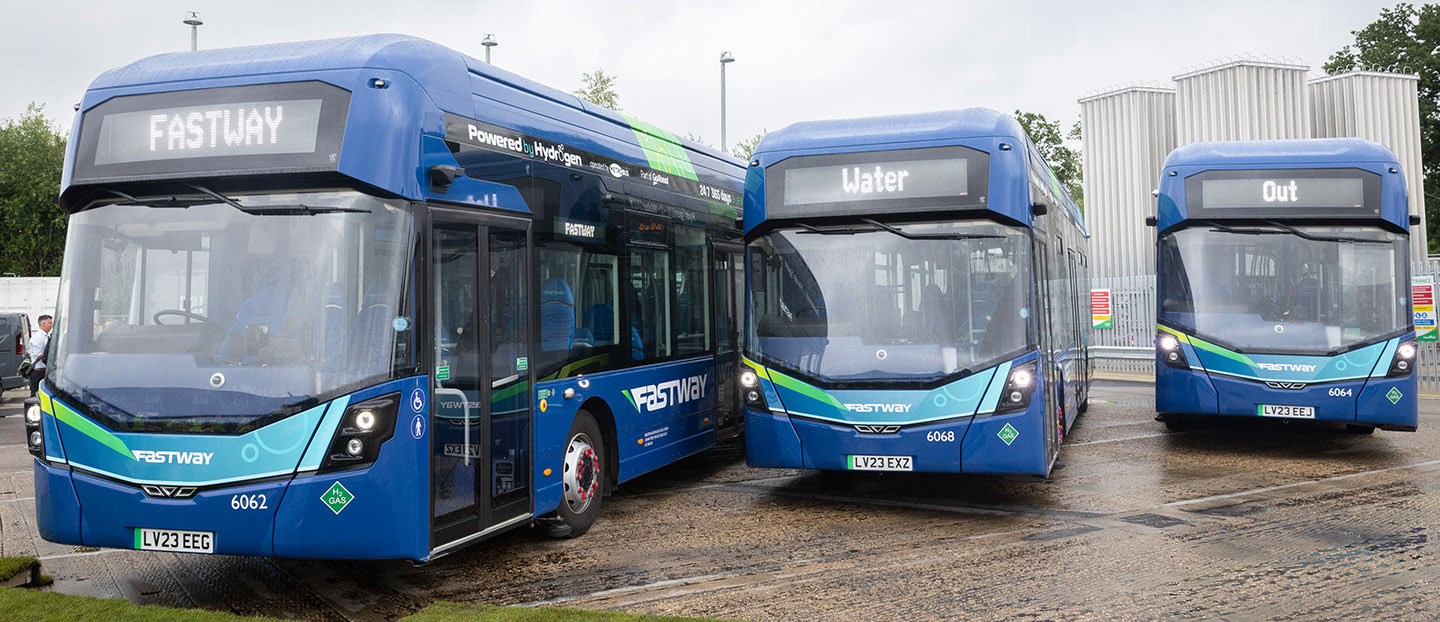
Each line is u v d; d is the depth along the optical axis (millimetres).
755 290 8516
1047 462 8172
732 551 7137
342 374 5398
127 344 5582
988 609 5660
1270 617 5438
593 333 7812
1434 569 6312
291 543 5316
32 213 50375
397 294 5562
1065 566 6555
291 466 5324
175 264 5586
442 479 5840
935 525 7879
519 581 6410
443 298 5934
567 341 7395
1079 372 14352
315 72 5648
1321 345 10570
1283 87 22359
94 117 5789
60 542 5637
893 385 8016
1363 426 12883
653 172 9047
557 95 7773
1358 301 10547
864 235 8250
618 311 8242
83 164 5723
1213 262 11008
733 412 10734
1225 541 7160
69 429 5582
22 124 51281
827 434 8156
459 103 6270
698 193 9992
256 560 7012
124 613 5262
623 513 8539
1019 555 6863
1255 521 7789
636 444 8516
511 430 6613
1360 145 10859
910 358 8023
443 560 6965
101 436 5504
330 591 6242
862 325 8164
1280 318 10727
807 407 8227
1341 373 10484
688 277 9680
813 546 7250
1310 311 10648
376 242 5547
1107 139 24859
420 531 5594
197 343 5488
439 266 5906
